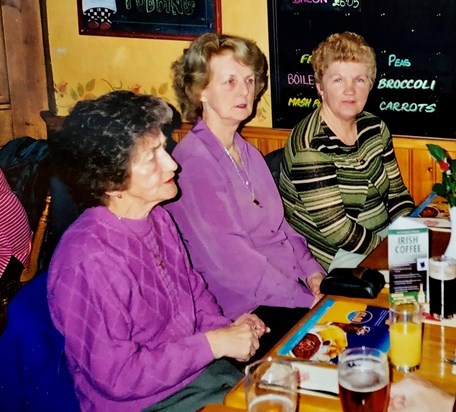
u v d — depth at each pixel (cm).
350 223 227
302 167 227
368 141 239
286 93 306
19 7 361
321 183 226
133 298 144
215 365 162
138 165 141
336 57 224
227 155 205
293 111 307
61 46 360
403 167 289
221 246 197
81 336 134
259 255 198
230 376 158
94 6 344
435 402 107
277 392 108
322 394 112
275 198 218
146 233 152
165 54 332
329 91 229
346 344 129
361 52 224
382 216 243
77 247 138
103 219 144
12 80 374
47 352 131
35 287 135
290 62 301
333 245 232
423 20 269
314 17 289
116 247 143
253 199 210
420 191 289
